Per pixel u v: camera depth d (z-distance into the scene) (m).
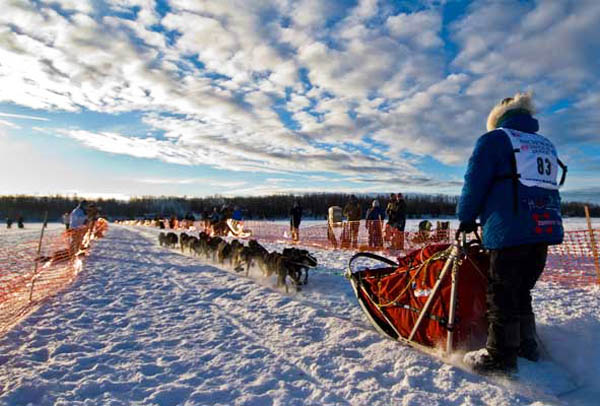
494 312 2.49
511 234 2.39
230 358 3.04
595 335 3.06
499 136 2.50
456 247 2.68
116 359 3.06
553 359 2.73
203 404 2.33
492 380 2.45
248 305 4.80
